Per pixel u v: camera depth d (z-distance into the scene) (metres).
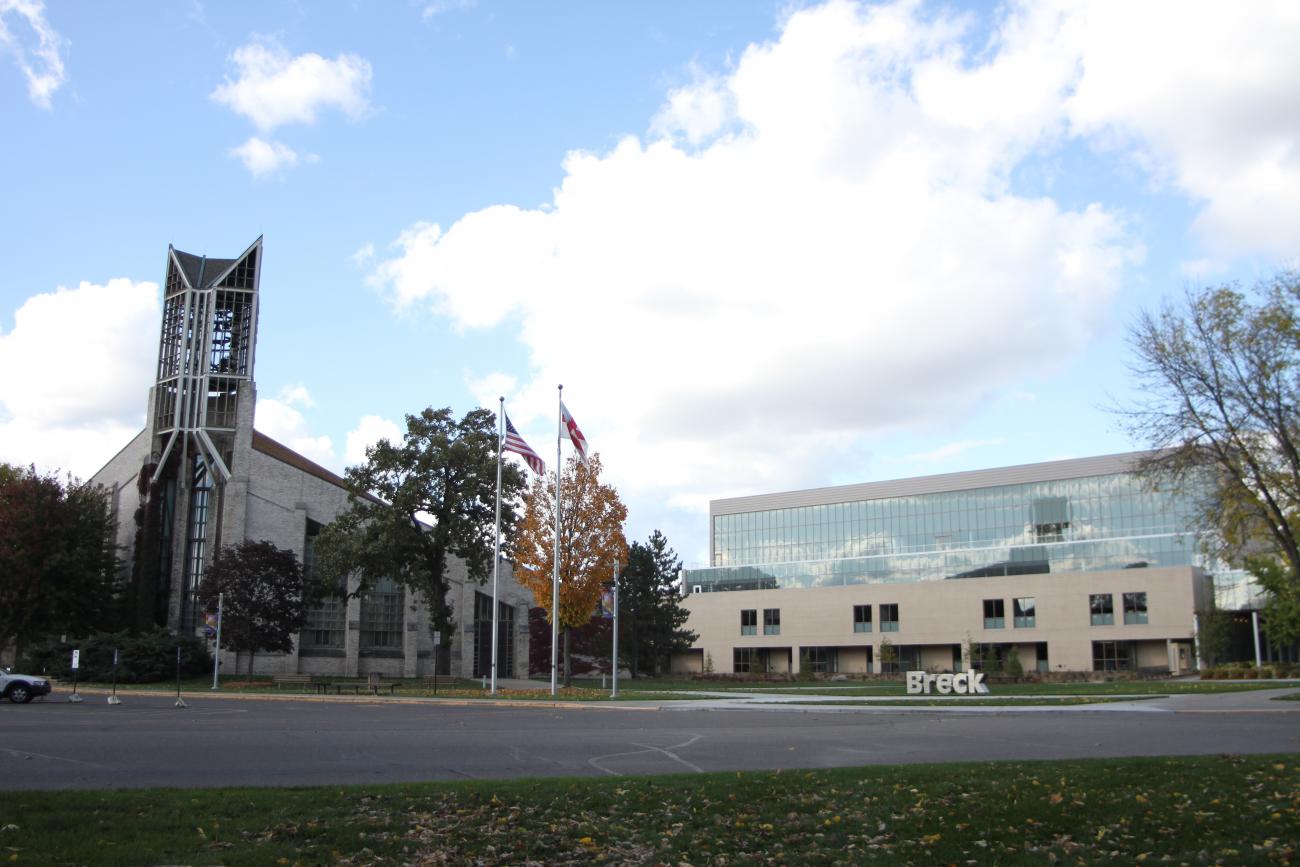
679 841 10.64
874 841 10.67
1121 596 84.81
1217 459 35.84
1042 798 12.38
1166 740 20.53
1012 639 89.44
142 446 76.56
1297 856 9.50
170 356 76.75
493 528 59.75
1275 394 34.84
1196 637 80.12
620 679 80.31
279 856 9.45
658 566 87.44
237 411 73.25
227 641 59.53
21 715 29.30
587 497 53.72
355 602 72.25
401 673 73.44
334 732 22.98
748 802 12.55
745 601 105.44
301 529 72.75
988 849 10.20
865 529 113.19
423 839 10.36
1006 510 104.62
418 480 57.56
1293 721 26.72
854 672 99.06
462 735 22.28
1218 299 35.62
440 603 59.75
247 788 13.11
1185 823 10.99
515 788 13.29
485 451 59.75
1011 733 22.88
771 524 120.19
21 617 59.62
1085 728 24.34
